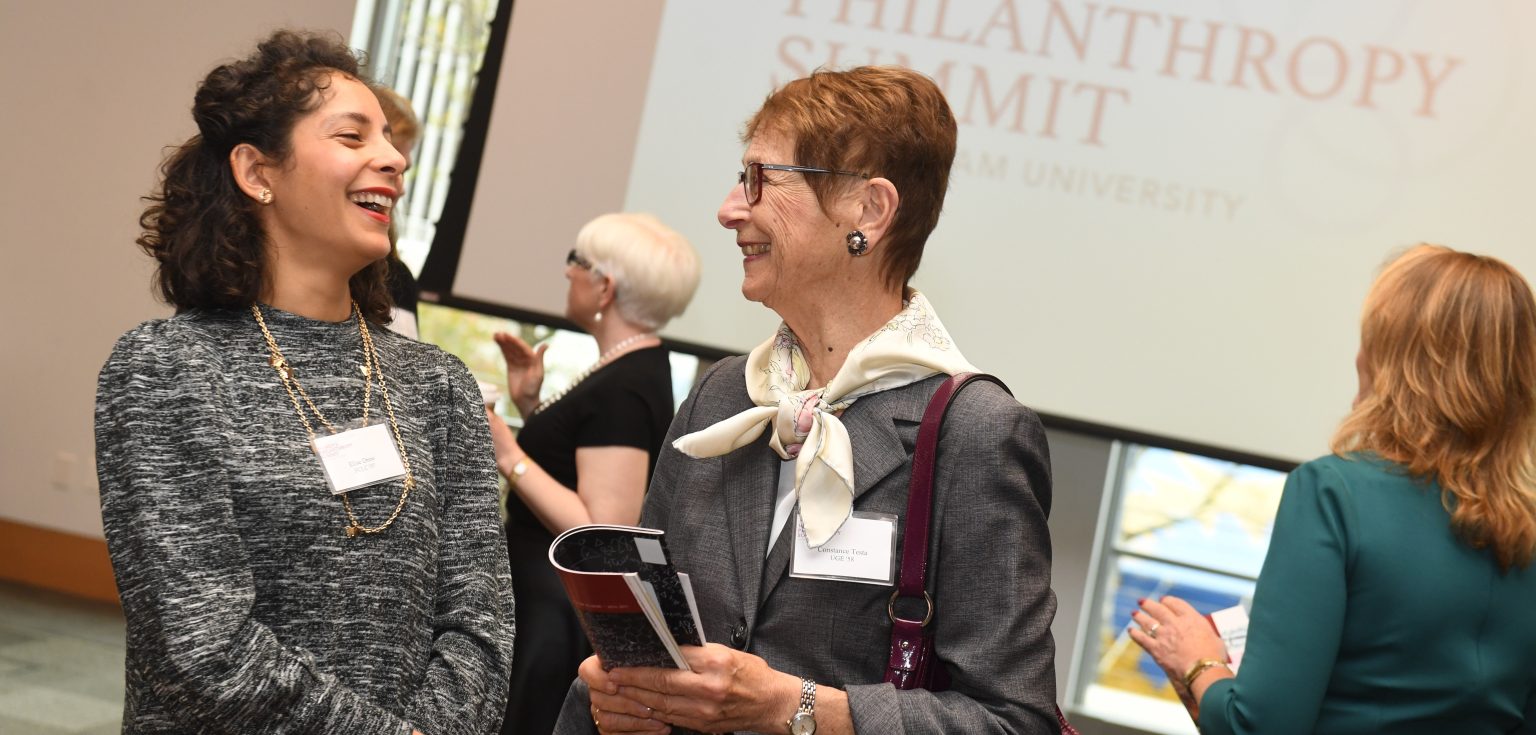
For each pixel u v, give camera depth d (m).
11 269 5.64
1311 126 4.11
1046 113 4.25
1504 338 1.74
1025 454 1.45
